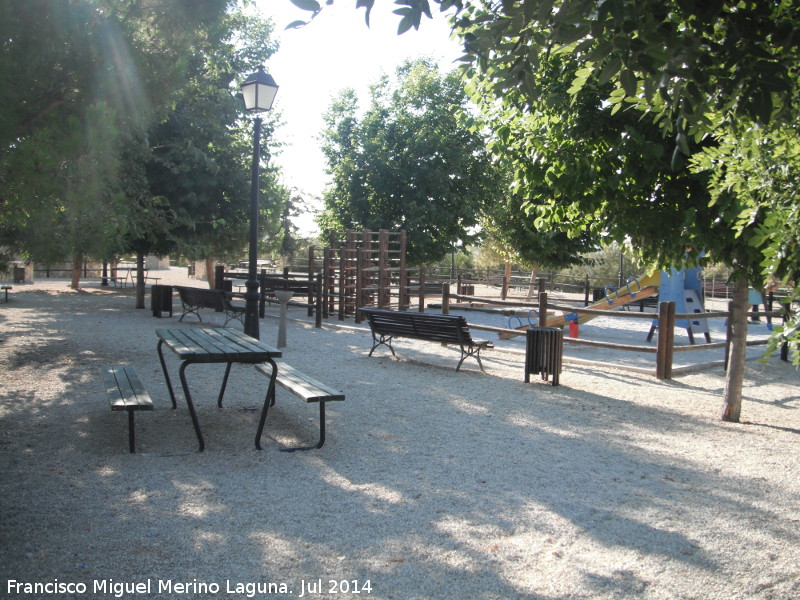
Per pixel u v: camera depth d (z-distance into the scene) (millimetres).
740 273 7004
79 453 5707
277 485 5082
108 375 6691
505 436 6723
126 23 6668
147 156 14086
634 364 12461
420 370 10445
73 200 5441
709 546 4211
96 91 6203
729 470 5797
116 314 17688
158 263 48719
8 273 6594
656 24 3004
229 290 19625
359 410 7637
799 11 3518
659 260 7625
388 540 4164
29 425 6566
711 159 4785
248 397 8102
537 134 7266
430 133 25531
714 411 8234
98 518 4344
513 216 26641
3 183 5184
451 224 26172
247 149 18875
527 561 3932
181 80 7133
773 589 3672
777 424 7648
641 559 3998
